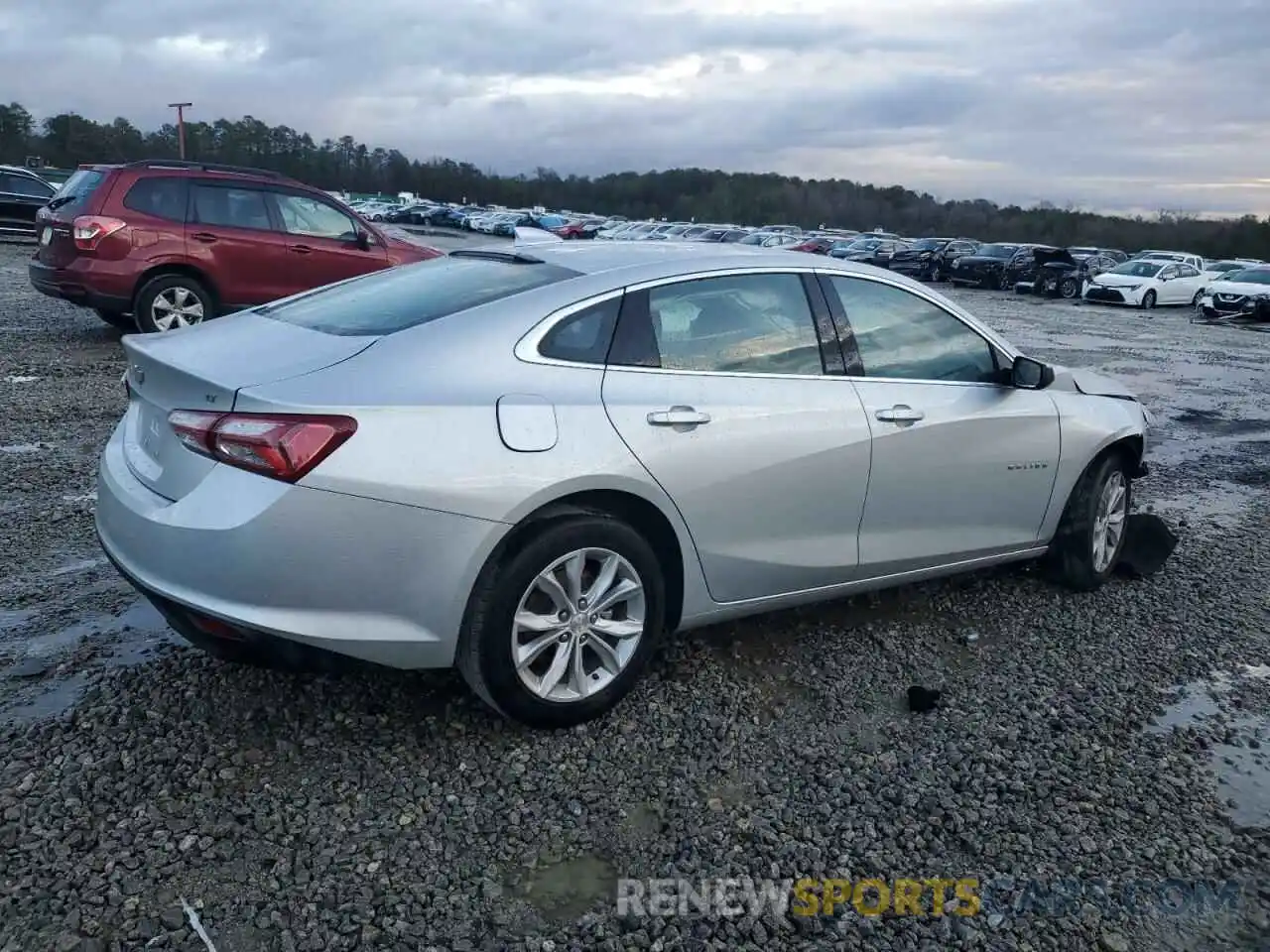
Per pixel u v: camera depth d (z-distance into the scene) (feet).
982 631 15.29
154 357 11.41
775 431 12.64
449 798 10.47
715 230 153.79
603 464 11.24
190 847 9.53
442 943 8.56
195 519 10.24
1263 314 81.30
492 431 10.73
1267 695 13.65
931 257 120.06
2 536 17.20
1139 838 10.41
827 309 13.74
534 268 12.76
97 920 8.58
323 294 13.74
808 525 13.19
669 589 12.59
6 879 8.99
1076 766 11.68
